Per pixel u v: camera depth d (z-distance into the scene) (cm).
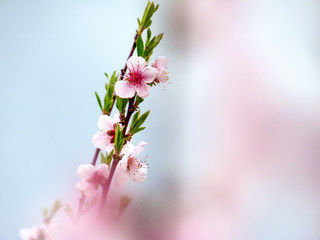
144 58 88
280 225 229
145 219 170
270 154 238
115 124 88
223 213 218
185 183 224
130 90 87
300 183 235
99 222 85
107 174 86
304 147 239
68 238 87
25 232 92
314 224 230
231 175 232
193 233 200
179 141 235
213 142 238
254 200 231
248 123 241
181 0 237
